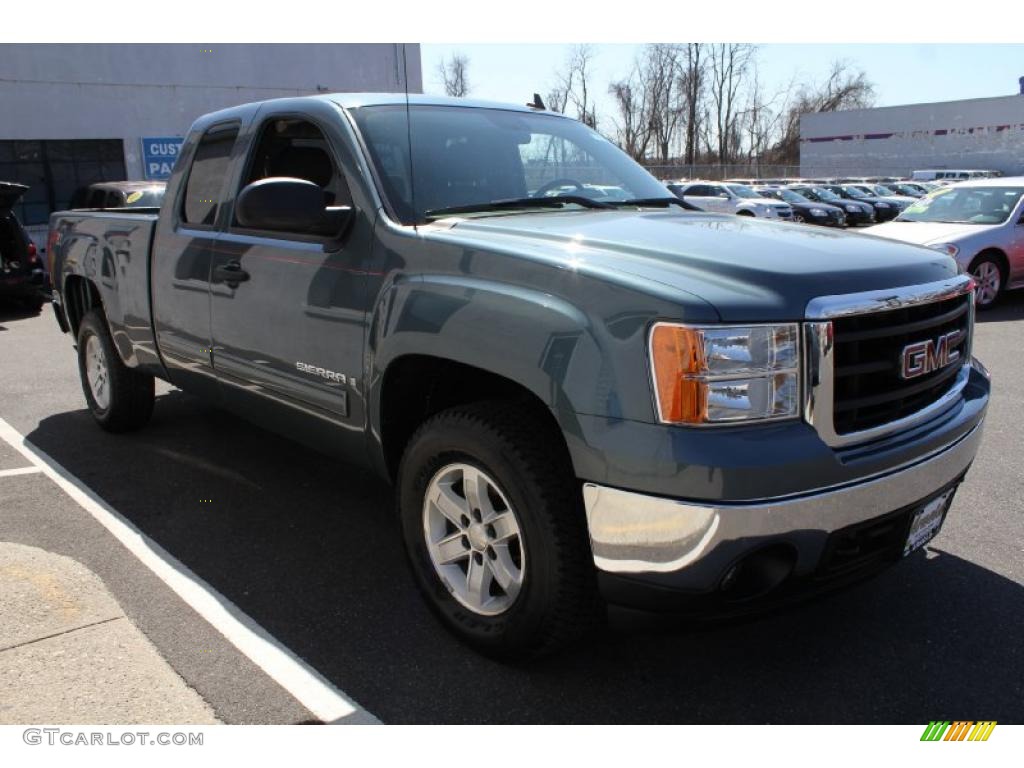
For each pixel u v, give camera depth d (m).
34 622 3.09
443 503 2.92
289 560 3.64
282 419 3.70
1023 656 2.88
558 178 3.81
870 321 2.45
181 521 4.05
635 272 2.41
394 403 3.09
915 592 3.32
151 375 5.08
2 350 8.79
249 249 3.67
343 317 3.16
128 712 2.58
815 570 2.40
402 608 3.23
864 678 2.76
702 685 2.73
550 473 2.52
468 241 2.80
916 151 58.38
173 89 21.27
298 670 2.81
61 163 20.20
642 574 2.32
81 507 4.21
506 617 2.71
